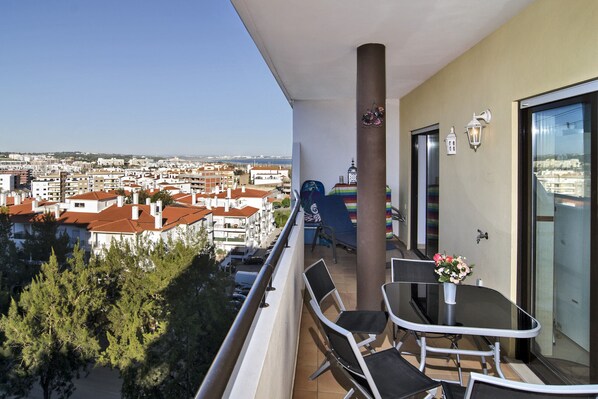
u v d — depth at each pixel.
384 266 3.33
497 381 1.21
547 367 2.45
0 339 5.25
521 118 2.70
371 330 2.45
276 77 4.71
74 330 5.62
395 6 2.56
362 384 1.84
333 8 2.60
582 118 2.15
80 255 6.14
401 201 6.22
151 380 5.31
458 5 2.54
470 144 3.32
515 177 2.73
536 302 2.64
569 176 2.29
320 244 6.04
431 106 4.61
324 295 2.71
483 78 3.19
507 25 2.79
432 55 3.68
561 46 2.17
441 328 1.96
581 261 2.22
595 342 2.05
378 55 3.31
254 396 0.96
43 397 5.40
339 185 6.25
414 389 1.78
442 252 4.19
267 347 1.23
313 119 6.50
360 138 3.32
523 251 2.69
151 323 5.67
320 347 2.90
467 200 3.52
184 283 6.03
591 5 1.92
